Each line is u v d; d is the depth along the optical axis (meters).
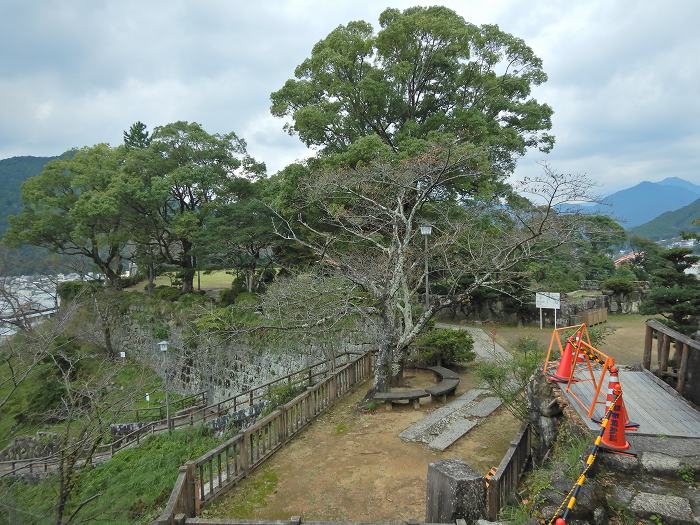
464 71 19.88
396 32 18.17
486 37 19.95
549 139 20.61
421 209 14.63
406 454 7.23
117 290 30.14
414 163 11.91
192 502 5.54
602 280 22.28
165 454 12.38
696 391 5.55
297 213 17.00
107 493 10.33
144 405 20.20
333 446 7.67
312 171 16.33
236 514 5.68
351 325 12.70
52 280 16.97
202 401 20.69
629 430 4.75
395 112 20.02
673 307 10.62
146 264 29.12
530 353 8.94
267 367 17.27
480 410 8.97
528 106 19.72
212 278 39.91
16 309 13.43
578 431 4.94
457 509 4.43
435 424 8.30
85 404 12.36
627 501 3.74
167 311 24.52
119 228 28.28
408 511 5.61
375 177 12.13
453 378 10.53
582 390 5.94
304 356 15.47
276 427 7.55
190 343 20.69
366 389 10.84
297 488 6.29
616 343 14.60
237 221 22.45
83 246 30.27
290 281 13.53
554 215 9.68
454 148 12.00
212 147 26.42
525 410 7.18
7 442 17.39
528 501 4.39
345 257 12.53
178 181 24.86
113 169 28.45
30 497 10.30
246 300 19.97
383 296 9.98
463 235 11.90
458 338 12.45
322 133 19.28
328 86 19.72
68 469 7.39
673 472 4.03
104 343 24.78
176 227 24.34
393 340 10.51
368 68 20.08
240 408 17.50
